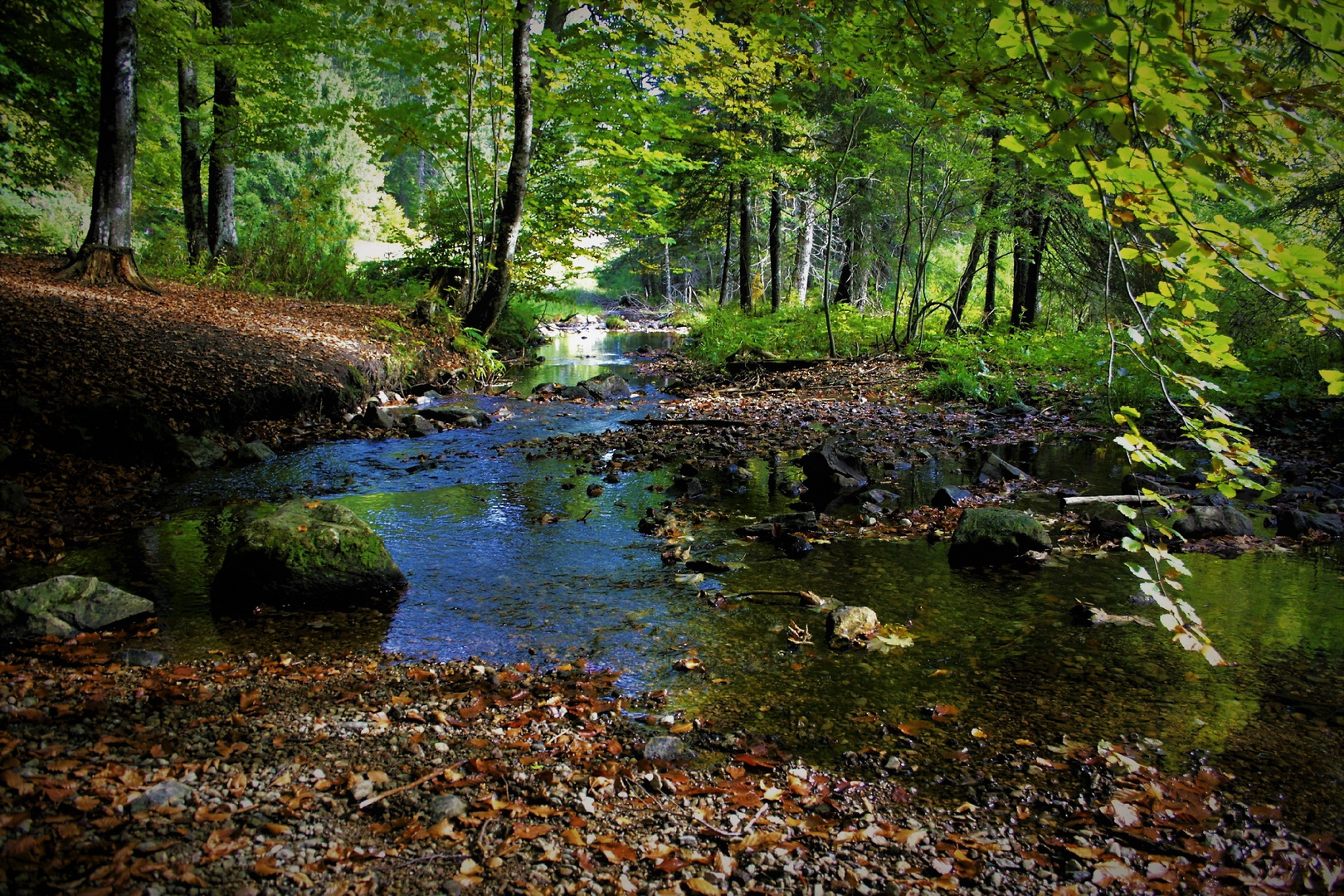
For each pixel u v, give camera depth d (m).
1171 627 2.29
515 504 6.46
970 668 3.59
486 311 14.63
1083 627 4.01
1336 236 10.67
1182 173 1.63
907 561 5.09
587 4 5.88
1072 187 1.90
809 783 2.71
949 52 2.50
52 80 14.54
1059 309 18.48
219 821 2.35
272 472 7.42
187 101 16.48
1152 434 8.90
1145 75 1.51
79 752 2.69
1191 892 2.16
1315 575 4.67
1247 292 10.21
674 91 11.74
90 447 6.97
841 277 23.08
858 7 3.15
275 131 16.80
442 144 15.53
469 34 13.02
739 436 9.45
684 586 4.68
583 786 2.66
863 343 18.14
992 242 17.23
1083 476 7.27
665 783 2.68
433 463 7.90
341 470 7.55
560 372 16.80
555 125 17.67
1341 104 1.52
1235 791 2.63
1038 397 11.70
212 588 4.62
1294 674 3.44
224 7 16.20
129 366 8.39
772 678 3.52
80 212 25.09
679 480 6.92
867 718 3.17
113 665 3.53
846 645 3.84
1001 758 2.86
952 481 7.22
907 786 2.69
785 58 4.15
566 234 17.38
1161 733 3.00
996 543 5.05
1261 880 2.20
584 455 8.37
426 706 3.23
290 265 17.08
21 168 16.45
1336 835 2.40
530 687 3.44
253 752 2.79
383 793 2.57
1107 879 2.21
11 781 2.43
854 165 16.83
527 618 4.23
